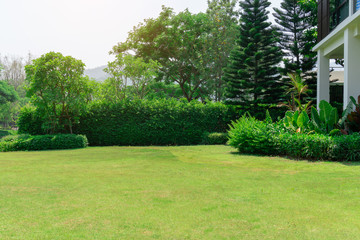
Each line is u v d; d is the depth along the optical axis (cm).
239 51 1906
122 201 431
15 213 379
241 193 473
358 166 709
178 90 3647
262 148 1012
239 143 1094
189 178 603
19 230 319
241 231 312
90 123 1673
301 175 618
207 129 1773
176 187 520
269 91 1823
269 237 296
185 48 3169
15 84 5719
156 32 3216
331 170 669
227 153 1091
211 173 659
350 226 324
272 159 885
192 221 344
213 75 2900
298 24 2061
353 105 977
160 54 3228
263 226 326
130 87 2050
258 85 1812
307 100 1888
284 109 1803
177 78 3459
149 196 459
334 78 1955
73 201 434
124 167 762
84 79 1575
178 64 3173
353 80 969
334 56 1286
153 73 2097
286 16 2061
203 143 1691
